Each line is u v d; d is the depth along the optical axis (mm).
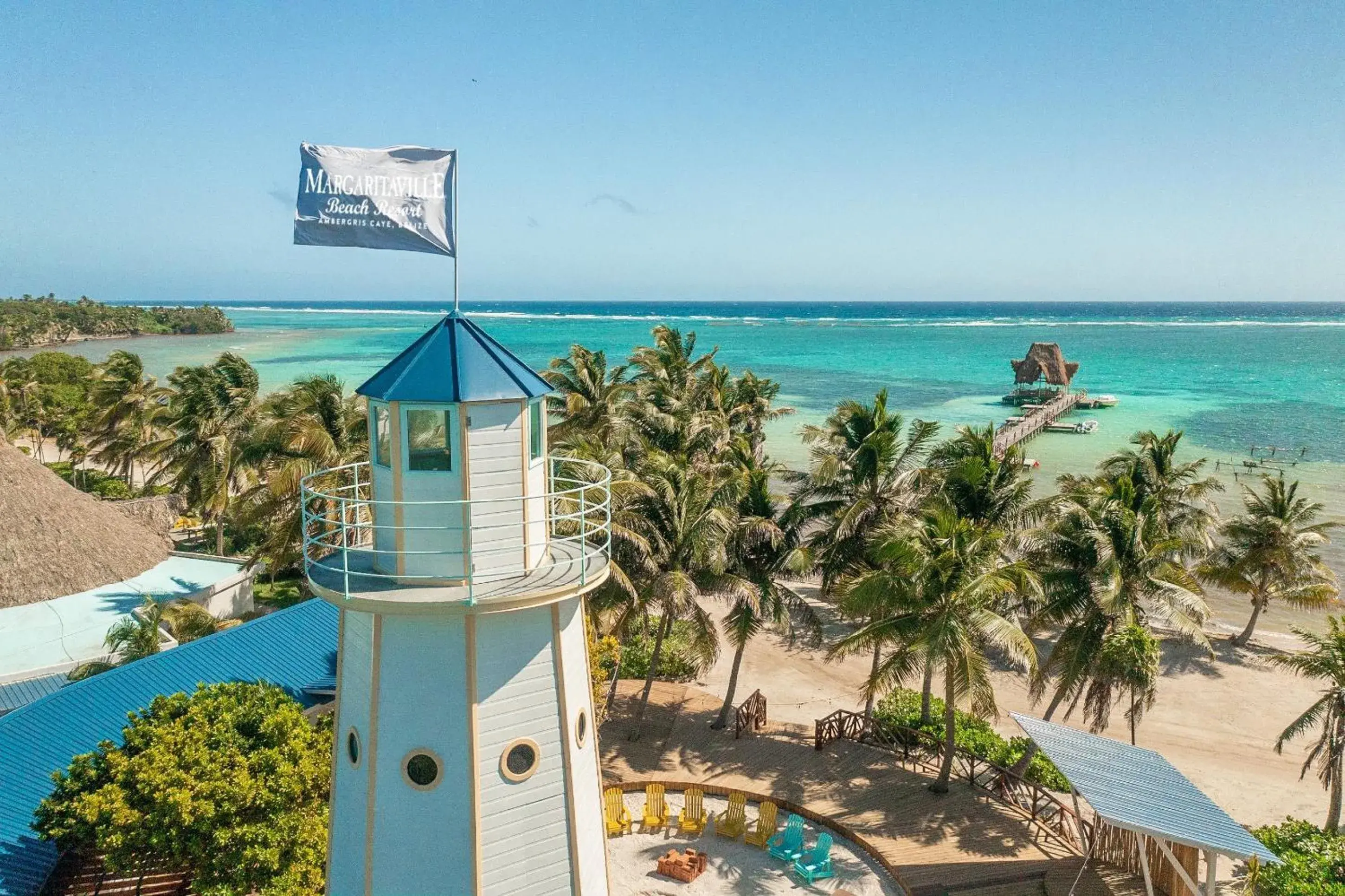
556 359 54500
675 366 66125
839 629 44812
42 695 26141
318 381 39219
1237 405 118625
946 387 137500
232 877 17344
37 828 18078
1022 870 23797
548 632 13773
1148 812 18672
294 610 30562
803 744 31453
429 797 13211
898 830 25875
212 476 49188
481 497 13086
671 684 36844
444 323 13742
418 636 13086
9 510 33438
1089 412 114375
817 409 114375
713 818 26703
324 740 19719
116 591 34562
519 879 13656
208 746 18281
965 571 26125
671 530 29828
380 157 14234
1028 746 28688
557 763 13922
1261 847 17500
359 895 13727
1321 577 41781
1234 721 35656
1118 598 26297
